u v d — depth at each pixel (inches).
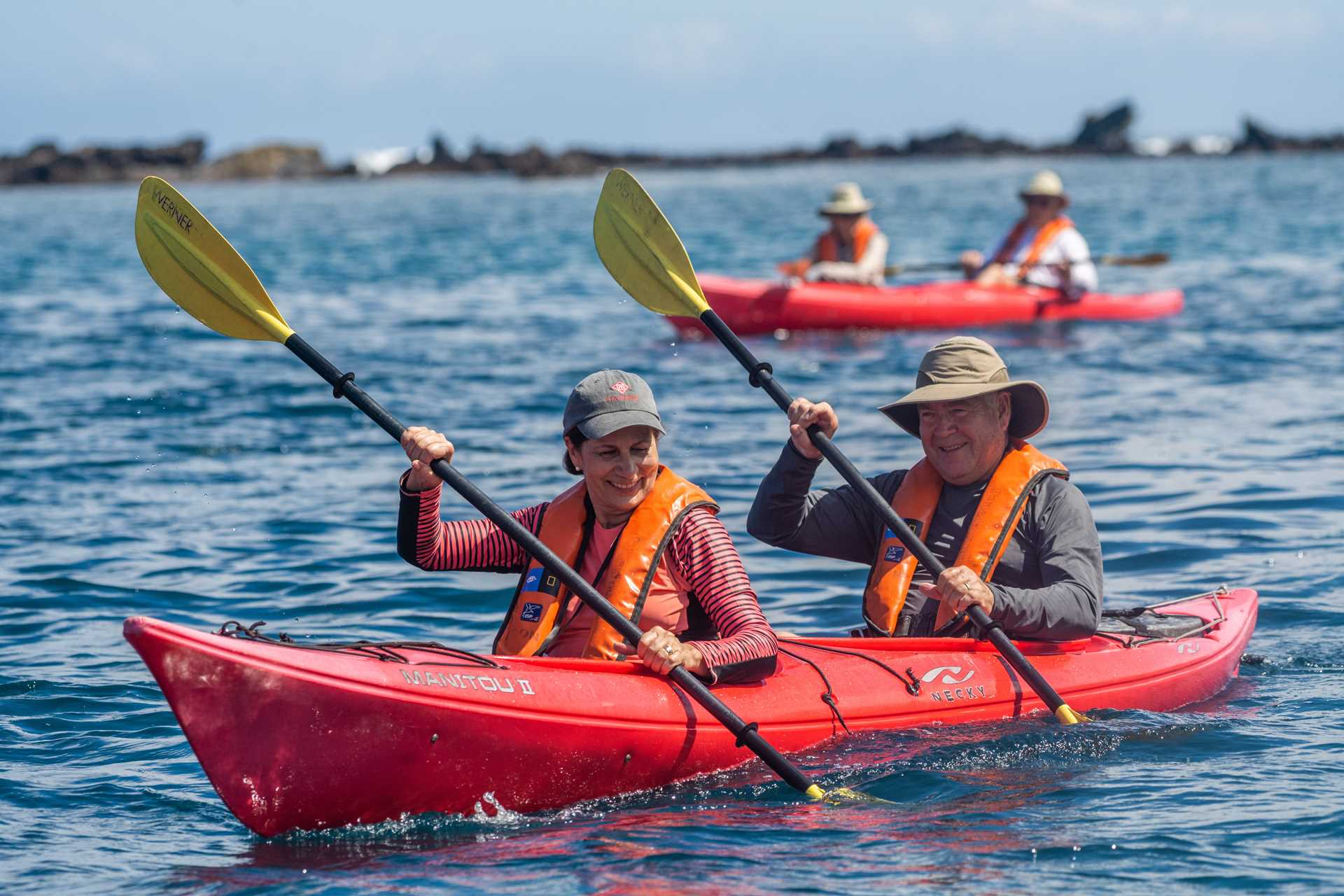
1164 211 2608.3
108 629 477.7
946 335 1130.7
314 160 6028.5
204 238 386.3
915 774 336.2
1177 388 871.1
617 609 339.0
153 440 782.5
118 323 1294.3
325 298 1510.8
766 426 797.9
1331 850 285.4
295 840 305.7
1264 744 353.7
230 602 508.1
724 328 420.8
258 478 693.9
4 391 936.9
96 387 951.6
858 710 360.5
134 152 5634.8
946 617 390.3
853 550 411.5
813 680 362.9
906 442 740.0
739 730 330.0
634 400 338.0
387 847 301.1
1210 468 669.9
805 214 2906.0
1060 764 341.4
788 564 559.8
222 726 289.7
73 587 524.4
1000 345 1059.3
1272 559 532.1
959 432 386.3
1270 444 712.4
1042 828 301.6
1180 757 344.8
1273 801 313.0
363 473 703.7
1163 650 406.0
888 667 372.8
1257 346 1014.4
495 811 319.3
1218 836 293.7
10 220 3181.6
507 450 738.8
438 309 1389.0
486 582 533.6
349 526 608.7
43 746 372.2
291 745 296.0
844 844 296.0
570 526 353.7
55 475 702.5
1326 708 383.6
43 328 1266.0
